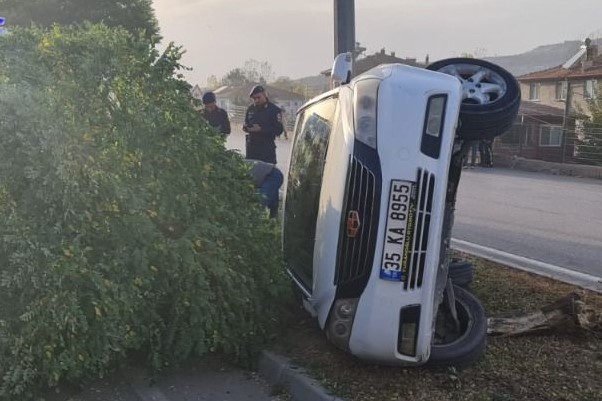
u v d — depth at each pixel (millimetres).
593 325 4656
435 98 3668
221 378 4355
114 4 28859
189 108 4754
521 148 30234
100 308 3812
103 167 4113
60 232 3857
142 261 4000
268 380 4305
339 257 3857
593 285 6488
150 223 4145
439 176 3635
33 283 3701
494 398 3734
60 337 3729
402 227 3656
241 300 4359
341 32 7492
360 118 3820
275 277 4680
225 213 4641
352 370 4086
